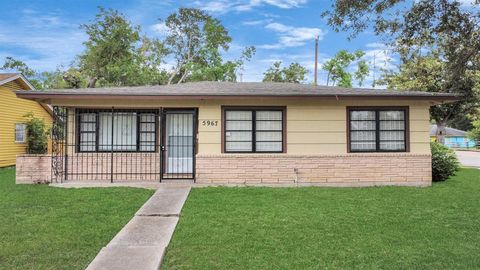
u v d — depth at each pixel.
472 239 5.82
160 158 11.28
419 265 4.70
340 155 11.17
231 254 5.05
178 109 11.62
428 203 8.57
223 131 11.11
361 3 8.00
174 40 38.84
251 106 11.17
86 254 5.02
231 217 7.10
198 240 5.66
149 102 11.19
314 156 11.17
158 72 37.00
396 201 8.78
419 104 11.33
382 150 11.31
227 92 10.79
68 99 10.87
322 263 4.77
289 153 11.16
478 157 27.77
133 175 11.66
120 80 33.41
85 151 11.66
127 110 11.78
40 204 8.17
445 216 7.33
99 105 11.11
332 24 8.49
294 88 12.31
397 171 11.27
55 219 6.88
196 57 38.72
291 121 11.22
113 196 9.11
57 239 5.66
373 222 6.81
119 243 5.49
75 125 11.61
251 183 11.05
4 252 5.05
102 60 32.59
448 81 9.80
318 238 5.81
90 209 7.73
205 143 11.10
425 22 8.08
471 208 8.05
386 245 5.50
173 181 11.20
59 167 11.27
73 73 30.12
